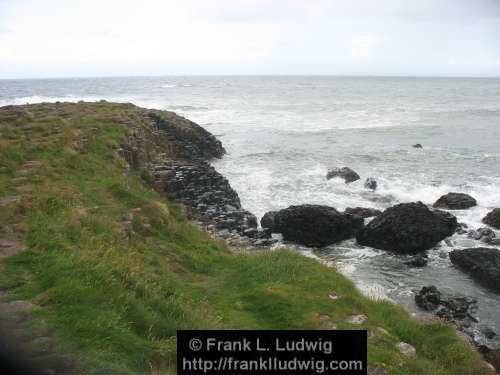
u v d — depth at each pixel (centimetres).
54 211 1162
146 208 1498
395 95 12794
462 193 2786
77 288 740
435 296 1572
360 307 1109
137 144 2523
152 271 1083
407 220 2081
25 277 781
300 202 2747
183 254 1331
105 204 1423
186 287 1103
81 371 561
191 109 7969
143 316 756
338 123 6412
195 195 2317
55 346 594
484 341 1364
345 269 1866
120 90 13912
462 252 1916
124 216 1346
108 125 2564
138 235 1301
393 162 3925
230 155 4194
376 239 2102
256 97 11306
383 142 4934
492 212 2414
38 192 1288
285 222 2156
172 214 1711
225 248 1633
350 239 2209
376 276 1809
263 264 1329
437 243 2117
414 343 1036
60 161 1706
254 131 5575
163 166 2470
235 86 17825
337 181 3209
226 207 2327
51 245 918
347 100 10650
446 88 17575
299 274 1280
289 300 1062
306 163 3847
